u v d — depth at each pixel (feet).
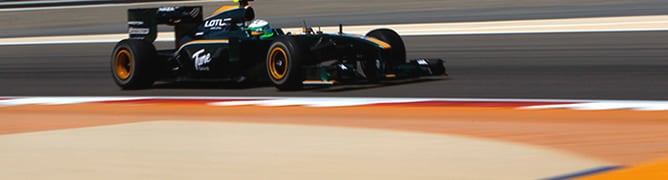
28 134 86.12
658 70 122.42
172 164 66.69
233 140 77.56
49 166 67.62
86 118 99.40
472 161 64.85
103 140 79.71
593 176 58.70
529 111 92.48
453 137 76.59
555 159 65.16
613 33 168.66
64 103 115.14
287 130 82.94
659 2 237.86
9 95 127.54
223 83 125.59
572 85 111.75
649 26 177.68
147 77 121.19
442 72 122.01
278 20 255.70
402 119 89.25
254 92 114.73
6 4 361.30
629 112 89.97
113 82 135.54
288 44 108.58
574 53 145.38
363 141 75.25
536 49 152.97
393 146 72.23
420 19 231.30
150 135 82.02
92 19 293.84
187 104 107.76
